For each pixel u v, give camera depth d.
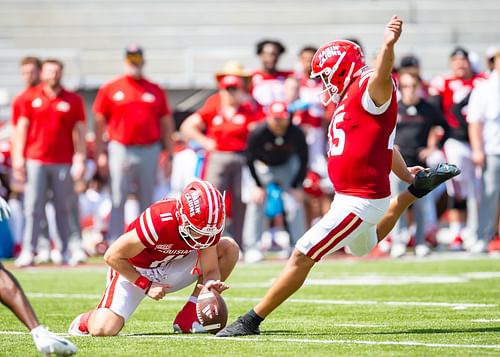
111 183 44.56
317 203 48.56
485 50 67.56
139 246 20.77
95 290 32.72
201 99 58.28
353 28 72.56
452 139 47.31
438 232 55.12
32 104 42.91
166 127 45.59
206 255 21.52
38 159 42.97
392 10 74.38
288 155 44.03
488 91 44.28
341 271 39.09
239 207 45.19
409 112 43.59
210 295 21.12
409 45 70.94
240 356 17.95
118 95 44.12
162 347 19.22
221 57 65.38
